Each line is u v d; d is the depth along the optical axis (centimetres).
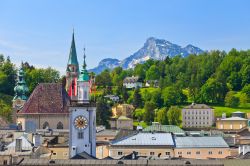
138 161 18925
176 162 18750
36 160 19312
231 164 18750
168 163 18562
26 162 19138
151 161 18950
